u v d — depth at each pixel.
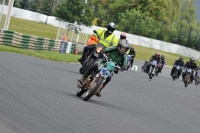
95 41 52.72
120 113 35.09
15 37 84.50
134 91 56.84
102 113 33.00
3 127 22.05
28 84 38.78
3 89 32.44
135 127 30.02
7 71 43.78
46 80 45.28
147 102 47.38
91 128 26.55
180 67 112.56
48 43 102.75
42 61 69.62
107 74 37.25
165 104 48.84
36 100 31.66
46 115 27.31
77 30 136.75
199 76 122.38
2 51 68.88
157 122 34.25
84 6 141.12
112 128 27.89
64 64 76.81
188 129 33.78
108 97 45.00
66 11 139.88
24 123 23.88
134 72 109.56
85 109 32.97
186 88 91.25
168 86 83.62
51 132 23.34
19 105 28.14
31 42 91.38
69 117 28.41
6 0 110.06
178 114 42.03
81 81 38.19
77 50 124.19
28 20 199.12
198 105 56.00
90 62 42.09
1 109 25.61
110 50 38.03
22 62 57.41
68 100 35.38
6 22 93.00
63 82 47.38
